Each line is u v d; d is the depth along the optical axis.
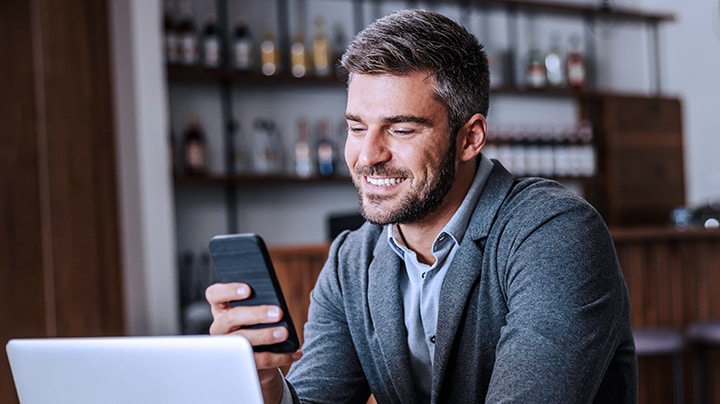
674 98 5.82
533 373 1.23
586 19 5.82
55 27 3.81
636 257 3.69
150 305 4.11
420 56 1.31
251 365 1.01
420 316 1.49
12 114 3.73
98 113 3.93
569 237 1.34
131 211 4.10
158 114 4.16
